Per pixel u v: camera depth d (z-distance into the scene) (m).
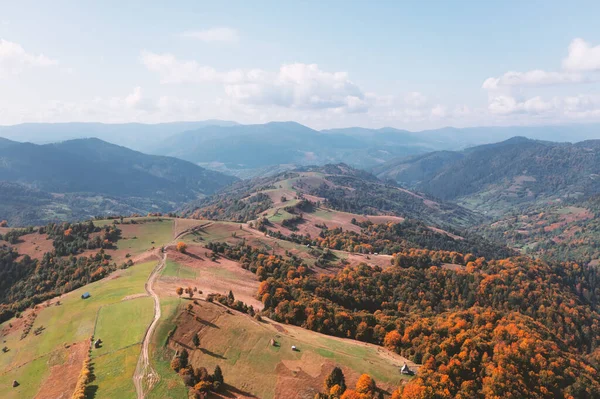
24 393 95.06
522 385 100.81
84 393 86.44
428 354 108.00
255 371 96.31
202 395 85.38
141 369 93.75
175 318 113.25
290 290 158.88
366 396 85.50
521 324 137.62
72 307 137.62
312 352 103.88
